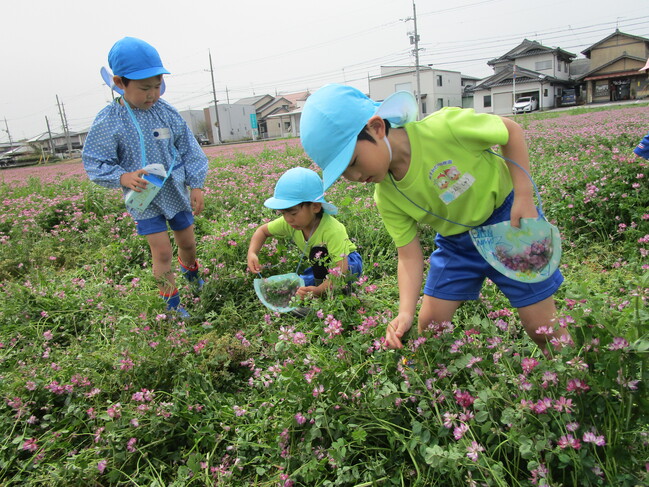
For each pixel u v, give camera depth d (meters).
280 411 2.01
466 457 1.52
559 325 1.72
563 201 4.21
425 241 4.00
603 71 48.06
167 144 3.28
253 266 3.47
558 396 1.57
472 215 2.04
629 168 4.43
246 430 2.02
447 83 57.94
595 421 1.55
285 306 3.12
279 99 73.81
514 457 1.61
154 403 2.09
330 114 1.74
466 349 1.87
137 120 3.16
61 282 3.78
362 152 1.79
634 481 1.42
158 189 2.98
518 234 1.97
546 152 8.14
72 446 2.13
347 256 3.12
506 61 53.28
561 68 53.03
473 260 2.16
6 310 3.22
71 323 3.22
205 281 3.54
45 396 2.31
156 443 2.01
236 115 67.81
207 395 2.24
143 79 2.93
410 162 1.98
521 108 43.47
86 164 3.07
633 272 3.02
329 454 1.69
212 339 2.67
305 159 11.36
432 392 1.78
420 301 2.78
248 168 10.41
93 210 6.73
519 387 1.63
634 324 1.51
